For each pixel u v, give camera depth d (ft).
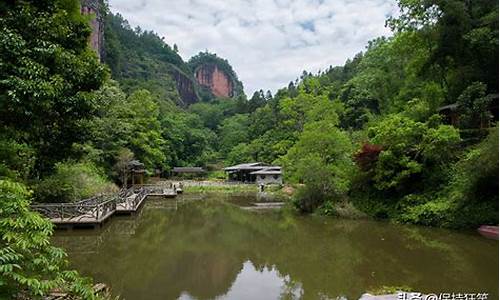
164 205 107.65
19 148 31.96
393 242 53.01
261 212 90.74
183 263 43.09
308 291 33.53
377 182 71.15
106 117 124.98
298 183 96.78
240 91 607.37
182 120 262.26
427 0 87.04
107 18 307.58
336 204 77.00
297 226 67.92
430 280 35.17
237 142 261.44
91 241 54.03
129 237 57.93
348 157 83.10
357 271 39.37
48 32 31.99
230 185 171.42
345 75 257.34
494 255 44.73
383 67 137.59
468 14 81.82
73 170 79.82
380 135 70.13
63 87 31.27
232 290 33.99
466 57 85.10
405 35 97.14
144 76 380.37
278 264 42.98
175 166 237.86
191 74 526.57
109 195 85.20
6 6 30.76
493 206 56.34
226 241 55.88
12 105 27.43
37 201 63.77
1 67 27.25
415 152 69.26
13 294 16.14
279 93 264.31
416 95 109.09
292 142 161.38
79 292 18.49
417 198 66.69
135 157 151.43
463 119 78.02
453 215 59.72
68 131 36.01
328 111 117.80
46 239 17.08
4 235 15.70
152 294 32.50
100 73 35.40
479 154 55.16
